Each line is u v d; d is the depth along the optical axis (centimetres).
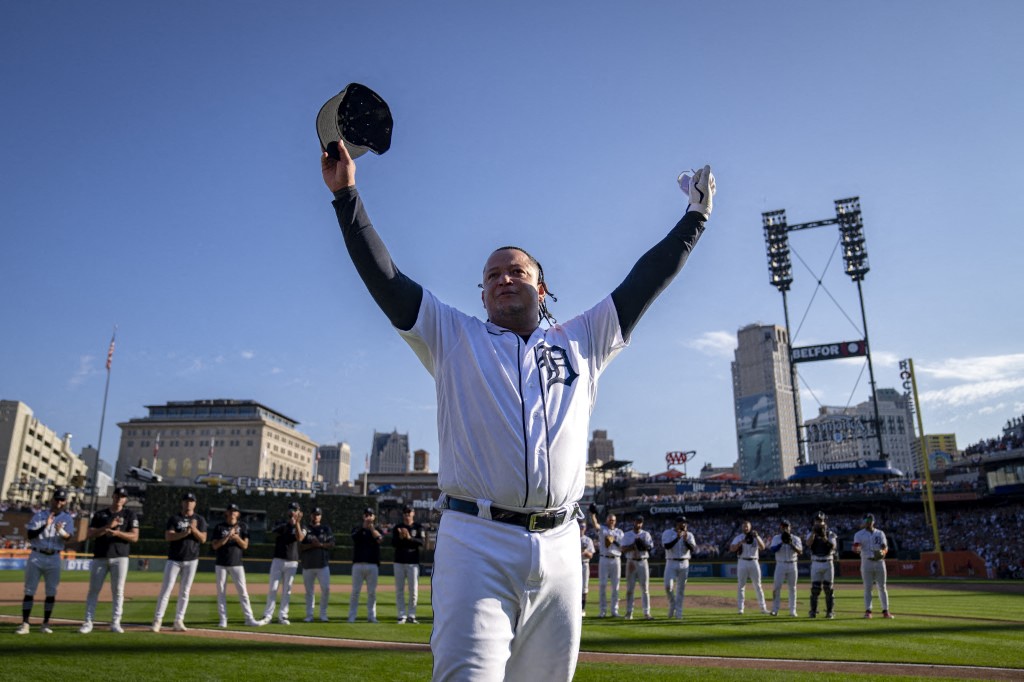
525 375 277
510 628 253
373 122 296
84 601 1641
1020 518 4641
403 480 10212
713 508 5472
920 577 4078
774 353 15625
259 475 13738
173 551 1127
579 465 280
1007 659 886
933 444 17338
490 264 309
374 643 1003
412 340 282
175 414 14512
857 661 866
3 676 680
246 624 1241
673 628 1271
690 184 347
